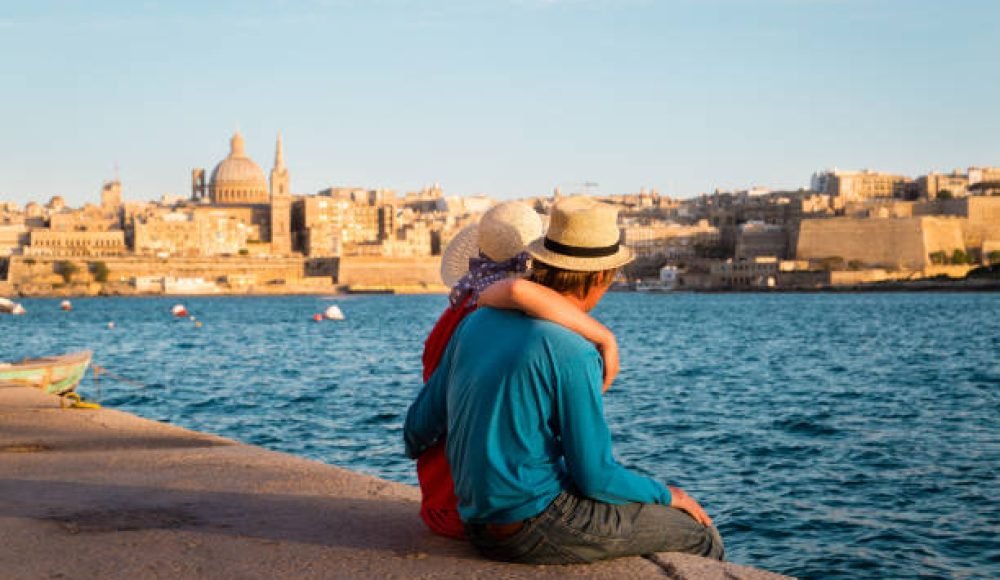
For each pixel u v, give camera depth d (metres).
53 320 155.50
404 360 70.00
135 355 78.00
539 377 7.12
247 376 57.91
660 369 61.22
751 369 60.88
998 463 27.39
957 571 17.89
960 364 62.94
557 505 7.35
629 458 28.91
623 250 7.71
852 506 22.58
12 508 9.34
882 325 117.94
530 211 8.33
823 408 40.34
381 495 9.85
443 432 8.05
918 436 32.47
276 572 7.30
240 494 9.90
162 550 7.88
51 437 14.28
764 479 25.64
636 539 7.55
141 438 14.20
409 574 7.25
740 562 18.62
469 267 8.38
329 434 34.38
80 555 7.75
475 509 7.36
